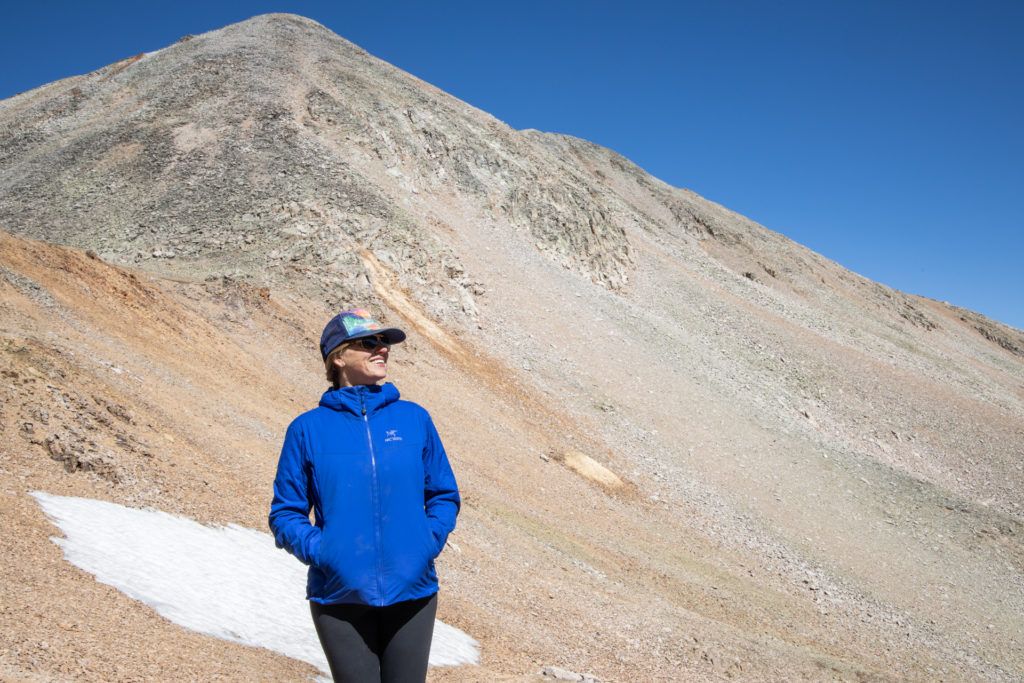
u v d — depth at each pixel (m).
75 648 5.54
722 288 73.25
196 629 7.15
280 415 19.86
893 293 107.38
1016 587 32.91
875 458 48.19
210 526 10.84
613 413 36.47
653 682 13.27
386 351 3.80
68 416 11.65
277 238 35.59
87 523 8.59
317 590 3.47
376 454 3.54
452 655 10.02
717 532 29.09
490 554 17.20
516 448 28.03
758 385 50.88
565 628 14.84
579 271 56.12
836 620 25.00
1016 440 62.31
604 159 116.81
